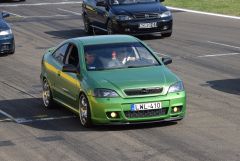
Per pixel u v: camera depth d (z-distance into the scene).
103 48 22.03
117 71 21.00
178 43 39.19
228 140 18.70
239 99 24.41
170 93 20.08
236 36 41.44
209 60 33.41
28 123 21.73
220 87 26.77
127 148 18.22
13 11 58.31
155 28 40.44
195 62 32.94
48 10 58.31
